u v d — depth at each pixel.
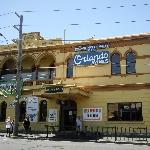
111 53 31.56
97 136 28.16
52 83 33.75
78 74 32.62
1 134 31.39
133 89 29.89
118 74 30.81
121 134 28.97
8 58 37.38
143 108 29.11
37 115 33.97
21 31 30.78
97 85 31.39
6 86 36.38
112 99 30.56
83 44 33.03
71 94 30.31
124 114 29.98
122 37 31.23
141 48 30.30
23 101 35.31
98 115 30.83
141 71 29.86
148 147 20.55
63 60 33.78
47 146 20.27
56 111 33.12
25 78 36.44
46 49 35.00
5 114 36.03
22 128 34.38
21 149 18.31
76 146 20.58
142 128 27.47
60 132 30.73
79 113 31.75
